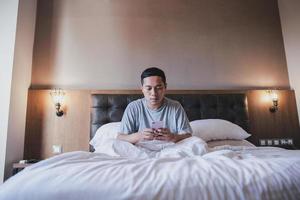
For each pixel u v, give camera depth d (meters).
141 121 1.49
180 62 2.68
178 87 2.63
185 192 0.62
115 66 2.60
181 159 0.88
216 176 0.68
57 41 2.57
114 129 2.02
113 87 2.56
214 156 0.92
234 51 2.77
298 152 1.22
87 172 0.69
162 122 1.37
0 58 2.06
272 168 0.74
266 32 2.86
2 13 2.15
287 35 2.79
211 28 2.79
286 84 2.77
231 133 2.17
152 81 1.42
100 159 0.89
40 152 2.26
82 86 2.52
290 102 2.65
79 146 2.32
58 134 2.32
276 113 2.61
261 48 2.81
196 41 2.74
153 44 2.68
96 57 2.60
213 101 2.51
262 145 2.51
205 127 2.14
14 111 2.08
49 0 2.65
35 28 2.57
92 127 2.33
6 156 1.93
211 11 2.83
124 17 2.71
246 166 0.76
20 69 2.21
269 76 2.76
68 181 0.64
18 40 2.18
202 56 2.72
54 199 0.60
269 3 2.94
